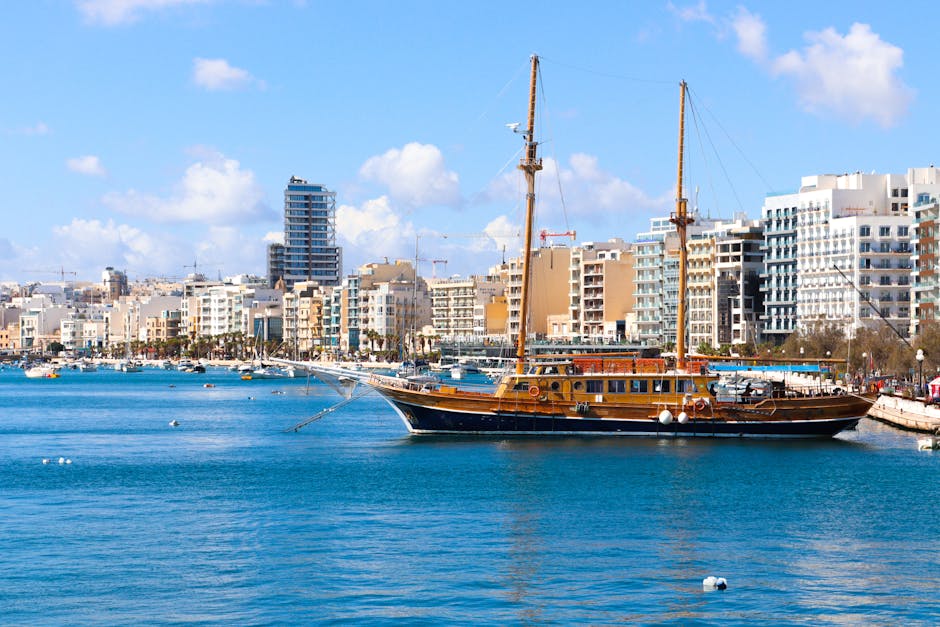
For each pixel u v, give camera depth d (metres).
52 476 129.62
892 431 162.88
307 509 105.38
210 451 153.25
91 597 76.56
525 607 73.56
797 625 70.50
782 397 148.12
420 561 84.94
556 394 147.25
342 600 75.38
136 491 117.50
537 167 154.25
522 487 115.00
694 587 77.88
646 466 127.50
